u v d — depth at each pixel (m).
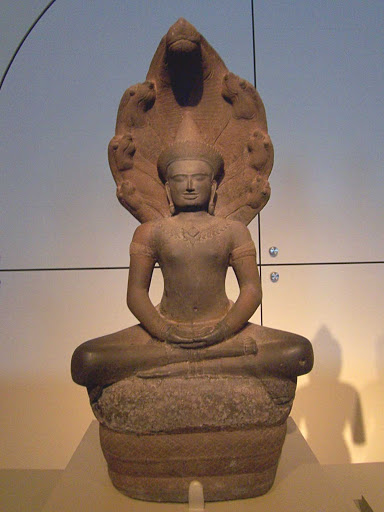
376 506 2.04
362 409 3.16
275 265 3.15
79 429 3.16
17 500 2.34
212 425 1.79
